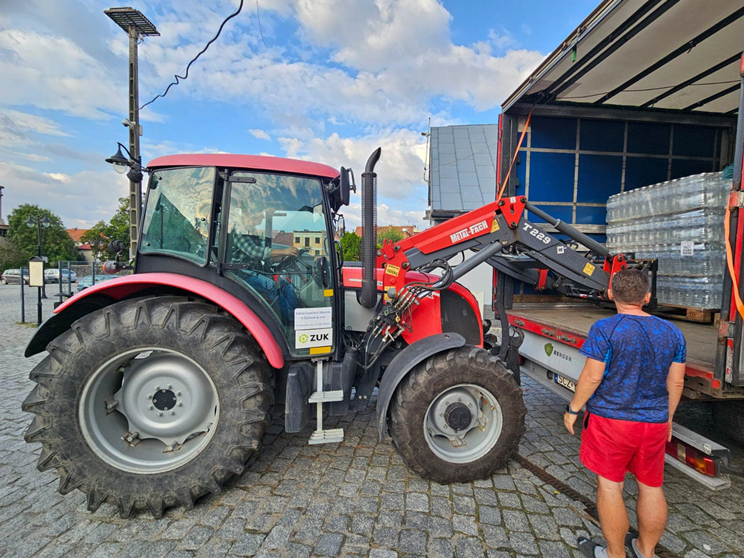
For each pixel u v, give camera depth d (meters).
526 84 3.87
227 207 2.56
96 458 2.20
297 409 2.48
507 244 3.00
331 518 2.21
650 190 3.89
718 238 3.34
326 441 2.55
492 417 2.66
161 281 2.39
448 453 2.62
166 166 2.60
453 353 2.56
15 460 2.86
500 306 3.29
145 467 2.28
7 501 2.38
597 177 4.54
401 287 2.85
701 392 2.16
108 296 2.76
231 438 2.28
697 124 4.55
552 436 3.31
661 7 2.72
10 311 11.59
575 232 3.12
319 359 2.68
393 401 2.58
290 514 2.25
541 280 4.18
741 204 1.86
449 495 2.44
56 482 2.58
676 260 3.63
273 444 3.12
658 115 4.47
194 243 2.57
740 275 1.90
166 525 2.17
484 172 12.62
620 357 1.78
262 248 2.63
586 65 3.52
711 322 3.50
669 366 1.80
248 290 2.58
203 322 2.28
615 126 4.53
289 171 2.61
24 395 4.24
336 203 3.11
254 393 2.30
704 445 1.97
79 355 2.17
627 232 4.23
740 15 2.82
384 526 2.15
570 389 3.24
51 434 2.14
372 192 2.55
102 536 2.08
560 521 2.20
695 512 2.30
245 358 2.30
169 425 2.39
